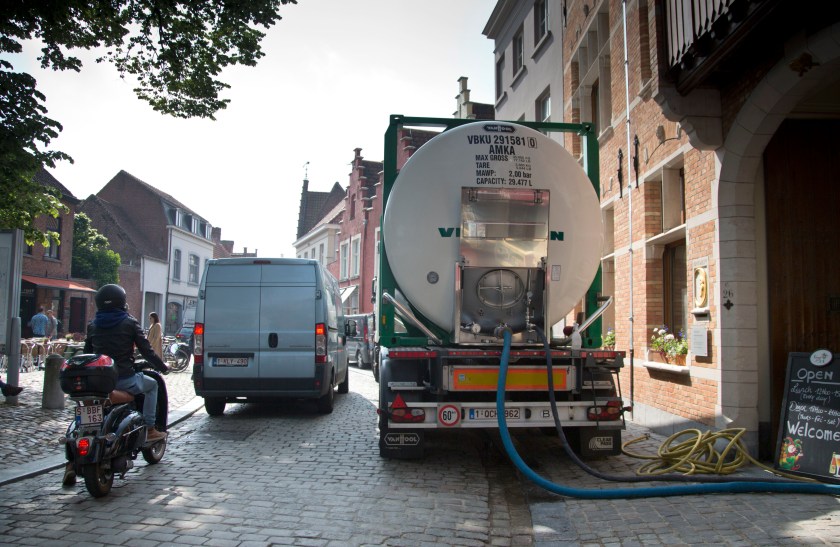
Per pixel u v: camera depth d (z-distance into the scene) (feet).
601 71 39.73
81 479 19.26
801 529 14.07
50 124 29.68
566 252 22.02
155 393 20.88
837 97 22.40
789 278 22.54
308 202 179.83
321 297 32.91
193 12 30.55
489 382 20.42
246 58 33.09
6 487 18.31
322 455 23.58
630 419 32.24
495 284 21.38
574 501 17.30
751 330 22.21
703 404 24.11
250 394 32.30
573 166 22.17
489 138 21.83
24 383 46.57
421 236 21.65
